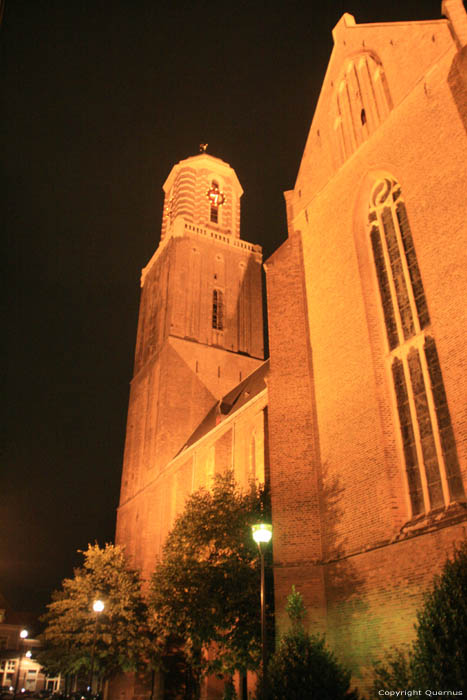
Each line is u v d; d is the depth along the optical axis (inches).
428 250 818.2
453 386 729.6
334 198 1067.9
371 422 851.4
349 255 995.3
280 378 1035.3
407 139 916.0
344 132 1095.0
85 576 1657.2
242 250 2628.0
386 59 1015.6
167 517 1897.1
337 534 853.8
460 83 810.2
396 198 935.7
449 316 759.7
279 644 832.3
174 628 1058.7
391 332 883.4
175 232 2513.5
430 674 514.0
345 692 629.9
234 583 943.0
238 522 1024.9
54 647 1769.2
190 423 2142.0
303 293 1091.3
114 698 1688.0
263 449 1364.4
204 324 2364.7
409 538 727.1
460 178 796.0
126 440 2471.7
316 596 836.0
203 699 1320.1
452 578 552.7
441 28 911.7
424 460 770.8
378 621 738.2
